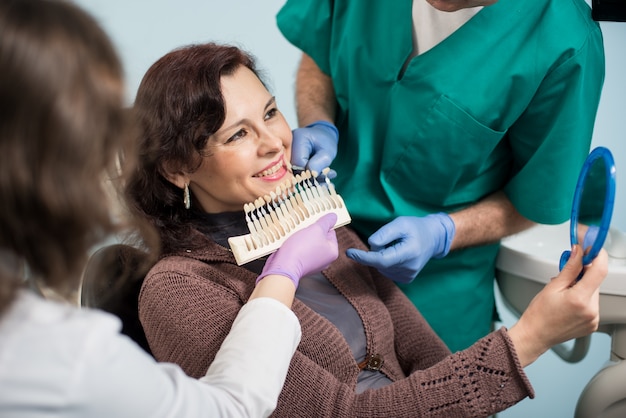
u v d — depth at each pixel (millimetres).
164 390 684
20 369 608
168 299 1067
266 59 2096
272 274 998
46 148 590
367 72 1378
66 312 654
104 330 652
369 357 1212
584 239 1049
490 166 1400
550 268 1406
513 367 1052
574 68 1221
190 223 1180
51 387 613
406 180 1392
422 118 1318
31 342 617
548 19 1237
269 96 1150
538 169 1313
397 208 1399
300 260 1030
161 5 2109
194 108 1084
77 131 595
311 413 1046
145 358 689
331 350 1131
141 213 1134
